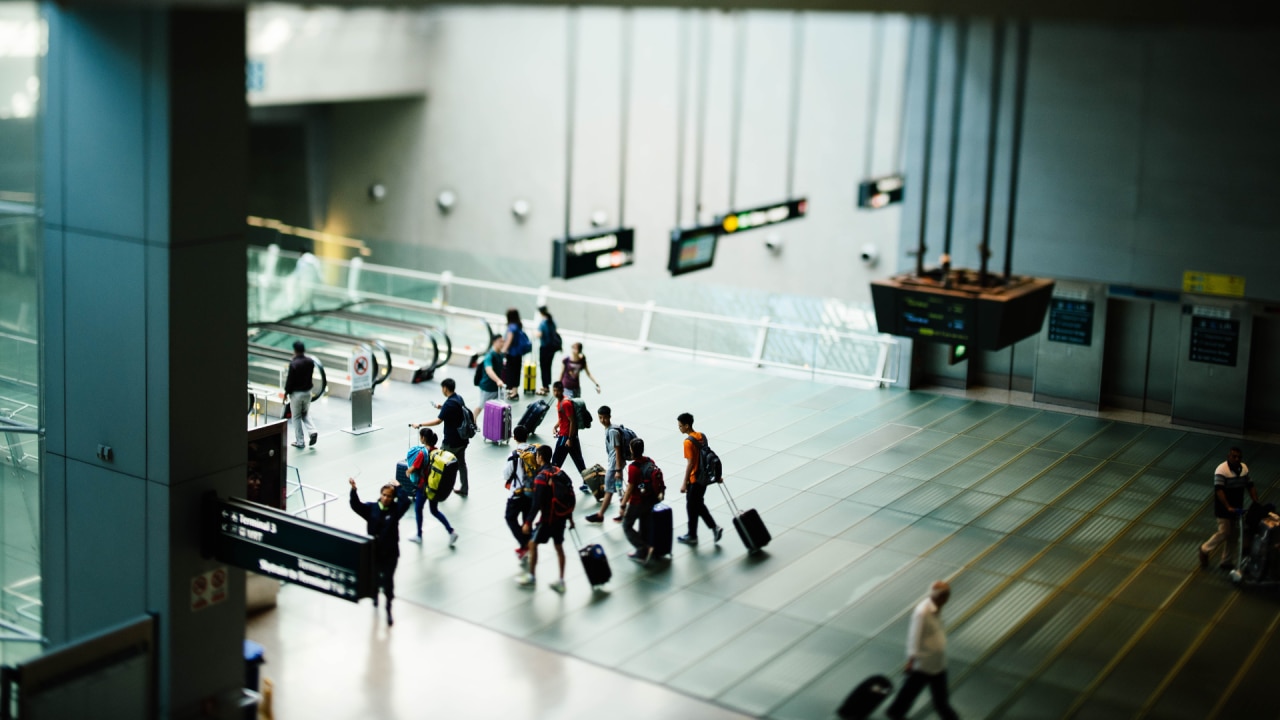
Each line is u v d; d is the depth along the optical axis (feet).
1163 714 35.81
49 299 34.09
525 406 64.64
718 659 38.50
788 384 70.74
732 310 85.35
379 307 77.30
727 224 61.62
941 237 64.39
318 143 102.42
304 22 86.43
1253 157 56.95
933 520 50.85
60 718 30.68
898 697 34.50
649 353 76.79
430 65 95.61
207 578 34.27
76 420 34.22
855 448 59.88
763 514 50.85
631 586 43.62
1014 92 61.62
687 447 46.44
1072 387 67.62
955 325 41.06
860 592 43.68
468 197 95.81
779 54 82.02
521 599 42.50
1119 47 58.59
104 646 31.63
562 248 50.44
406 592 42.88
